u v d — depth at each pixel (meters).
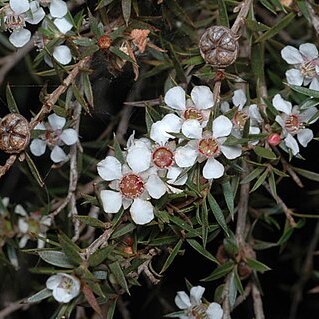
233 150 0.24
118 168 0.24
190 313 0.27
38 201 0.34
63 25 0.25
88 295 0.24
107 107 0.29
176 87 0.24
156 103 0.27
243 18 0.26
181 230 0.25
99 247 0.24
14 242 0.30
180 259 0.35
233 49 0.25
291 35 0.33
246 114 0.25
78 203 0.31
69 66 0.25
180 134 0.24
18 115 0.24
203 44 0.25
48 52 0.25
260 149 0.25
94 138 0.31
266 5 0.26
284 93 0.27
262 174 0.26
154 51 0.28
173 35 0.28
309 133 0.25
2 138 0.24
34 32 0.29
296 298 0.34
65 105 0.25
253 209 0.30
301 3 0.27
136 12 0.26
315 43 0.31
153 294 0.34
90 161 0.30
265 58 0.31
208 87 0.25
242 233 0.28
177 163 0.24
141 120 0.30
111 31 0.25
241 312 0.35
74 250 0.24
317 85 0.26
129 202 0.24
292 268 0.37
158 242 0.25
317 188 0.35
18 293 0.35
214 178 0.24
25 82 0.34
